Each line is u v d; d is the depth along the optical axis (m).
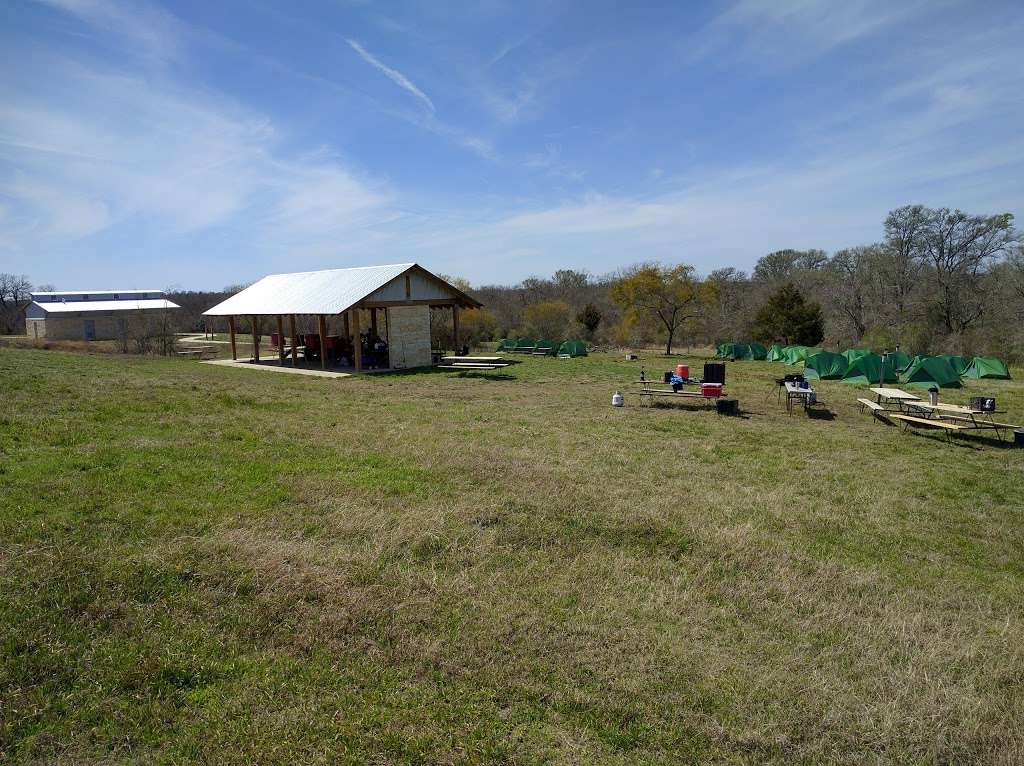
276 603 4.41
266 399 14.06
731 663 4.00
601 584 5.08
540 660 3.95
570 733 3.30
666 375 17.48
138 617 4.13
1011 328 28.34
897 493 8.20
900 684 3.82
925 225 34.19
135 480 6.85
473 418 12.75
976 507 7.77
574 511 6.73
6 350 25.14
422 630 4.23
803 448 10.88
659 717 3.46
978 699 3.67
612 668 3.89
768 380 21.81
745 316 42.00
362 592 4.65
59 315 51.38
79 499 6.12
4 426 8.97
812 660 4.09
